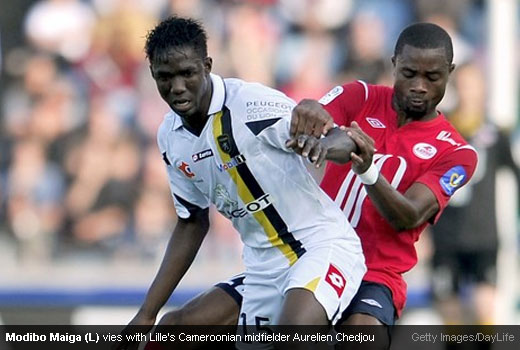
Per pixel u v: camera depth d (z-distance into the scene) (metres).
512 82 42.34
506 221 40.81
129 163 41.66
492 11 42.66
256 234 19.69
